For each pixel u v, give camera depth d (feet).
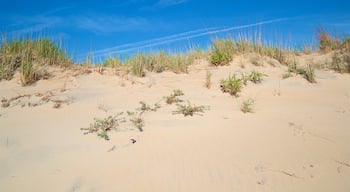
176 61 22.39
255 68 22.93
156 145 11.21
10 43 20.88
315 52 32.55
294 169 9.54
